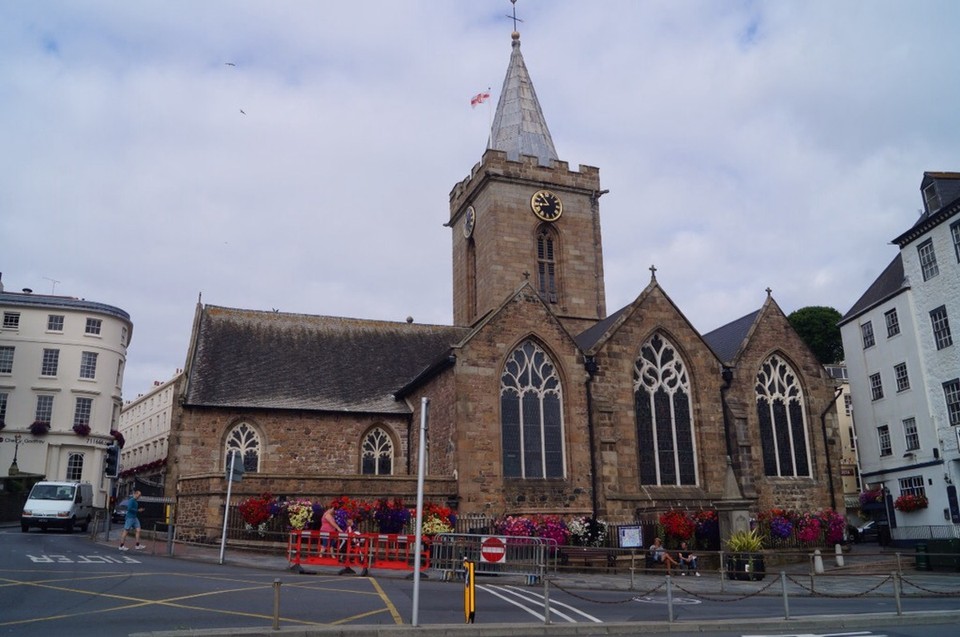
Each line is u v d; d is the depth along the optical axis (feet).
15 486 181.16
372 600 63.26
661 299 133.90
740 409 133.08
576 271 164.66
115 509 175.63
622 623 55.72
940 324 136.36
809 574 82.74
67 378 213.87
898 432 146.82
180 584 67.05
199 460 122.62
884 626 58.49
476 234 168.76
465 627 51.42
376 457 134.62
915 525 141.18
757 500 128.67
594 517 118.11
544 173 165.78
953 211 131.95
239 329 145.28
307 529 97.86
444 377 123.03
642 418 127.65
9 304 212.23
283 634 47.24
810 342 280.10
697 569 100.53
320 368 142.92
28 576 68.95
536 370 123.95
